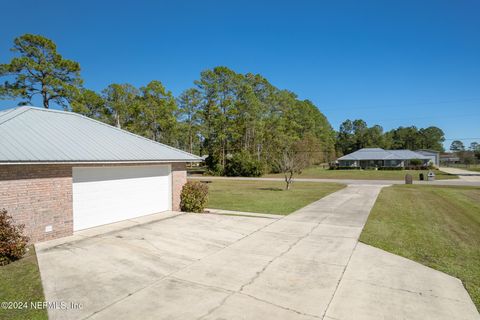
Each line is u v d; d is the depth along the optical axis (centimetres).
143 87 4450
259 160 4750
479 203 1694
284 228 1031
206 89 4819
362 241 878
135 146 1276
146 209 1240
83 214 1001
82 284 579
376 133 10112
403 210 1414
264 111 5347
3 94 3028
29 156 826
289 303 507
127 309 486
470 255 773
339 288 565
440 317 468
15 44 3088
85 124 1321
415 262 711
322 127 7794
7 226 713
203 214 1275
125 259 717
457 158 9194
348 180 3519
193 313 473
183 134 5159
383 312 480
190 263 693
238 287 567
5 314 469
